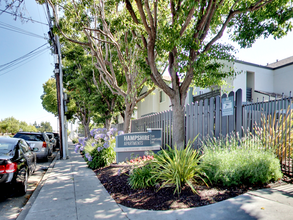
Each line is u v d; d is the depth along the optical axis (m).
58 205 4.58
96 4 9.44
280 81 16.36
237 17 8.04
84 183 6.37
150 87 12.66
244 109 7.34
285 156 5.78
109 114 18.38
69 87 23.67
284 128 6.26
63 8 8.88
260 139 6.36
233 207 3.96
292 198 4.21
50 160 12.54
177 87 7.10
